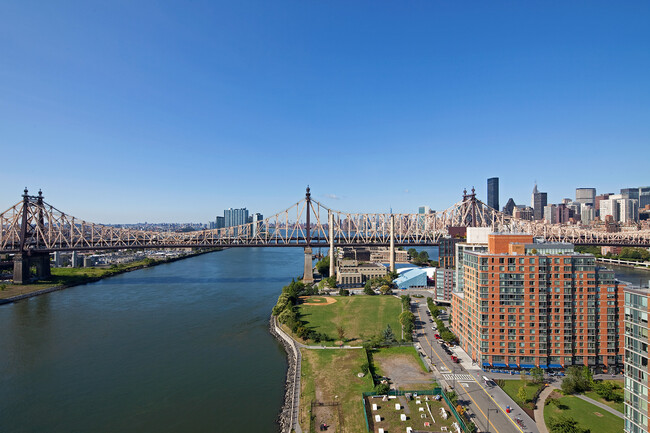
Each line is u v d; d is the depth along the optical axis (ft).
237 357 629.92
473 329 585.63
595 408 442.91
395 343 655.76
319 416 437.99
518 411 439.63
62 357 629.92
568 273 547.08
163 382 539.29
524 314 547.08
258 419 446.19
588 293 546.26
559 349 546.26
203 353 647.15
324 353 623.36
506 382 511.40
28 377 556.92
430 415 433.07
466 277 619.67
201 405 477.36
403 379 523.70
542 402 458.91
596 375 530.68
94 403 483.92
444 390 488.85
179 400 489.67
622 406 446.19
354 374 540.52
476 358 573.74
